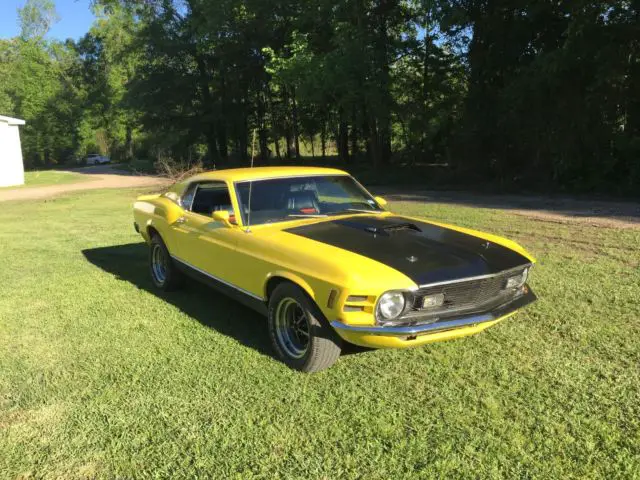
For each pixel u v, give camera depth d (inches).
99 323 209.5
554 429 127.1
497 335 184.5
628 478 109.3
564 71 634.2
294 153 1798.7
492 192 698.8
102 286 265.1
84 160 2760.8
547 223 414.3
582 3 603.8
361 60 864.9
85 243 389.7
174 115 1528.1
